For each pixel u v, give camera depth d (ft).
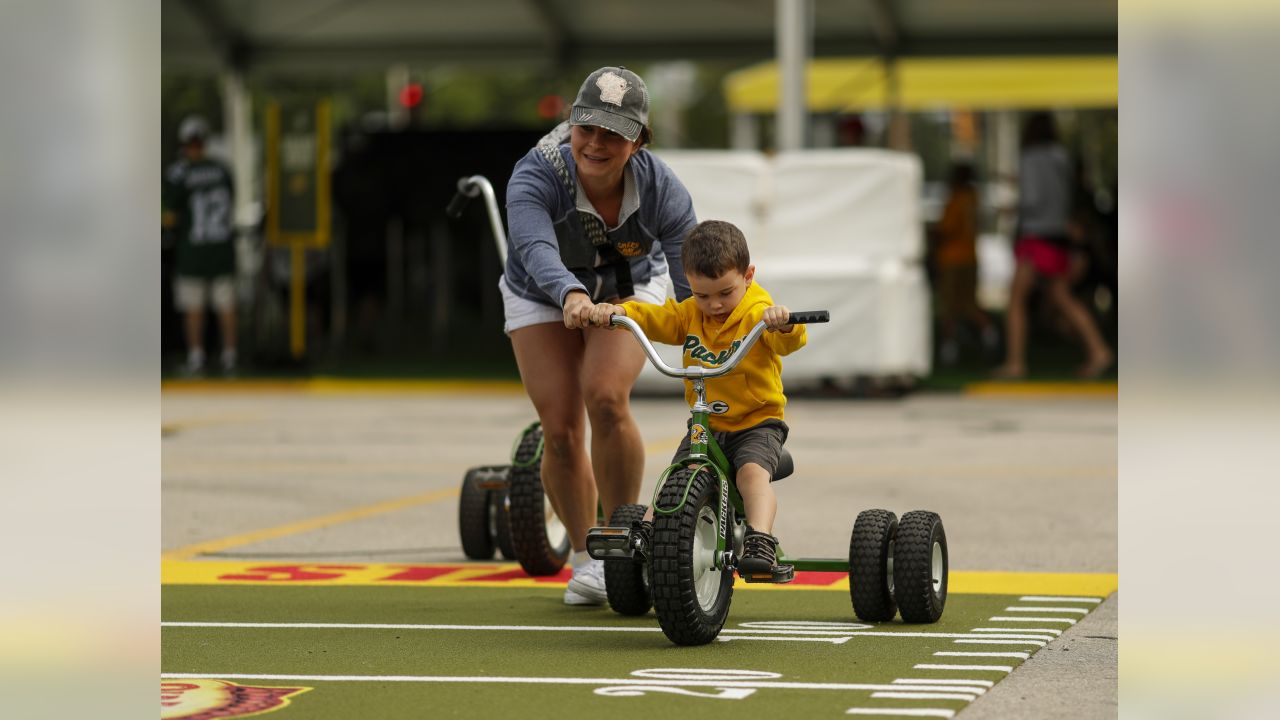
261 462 121.49
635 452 59.62
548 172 57.77
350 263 230.89
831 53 243.40
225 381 199.41
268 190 208.13
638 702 43.32
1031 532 83.56
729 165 172.35
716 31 245.45
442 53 252.83
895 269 170.40
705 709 42.29
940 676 47.01
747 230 172.76
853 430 140.46
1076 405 166.81
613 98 55.83
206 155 208.64
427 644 53.93
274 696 44.65
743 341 51.39
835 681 46.26
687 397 54.85
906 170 171.32
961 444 128.88
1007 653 51.21
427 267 231.30
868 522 58.34
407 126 226.79
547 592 66.90
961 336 240.53
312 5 234.38
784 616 60.08
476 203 224.53
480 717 41.50
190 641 54.75
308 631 56.95
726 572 54.44
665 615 51.78
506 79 403.95
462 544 76.28
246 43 250.37
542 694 44.65
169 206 207.82
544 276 55.01
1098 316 241.35
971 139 370.94
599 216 58.03
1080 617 59.52
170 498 100.89
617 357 58.95
